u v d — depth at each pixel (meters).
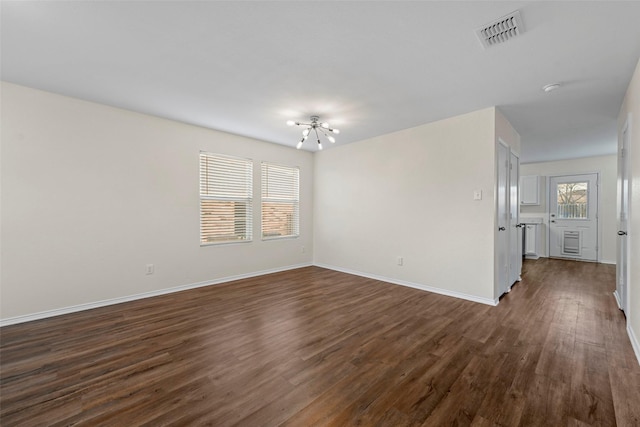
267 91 2.89
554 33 1.91
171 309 3.17
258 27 1.88
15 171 2.78
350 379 1.87
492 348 2.28
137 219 3.54
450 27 1.86
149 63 2.35
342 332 2.59
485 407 1.60
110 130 3.33
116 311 3.11
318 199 5.63
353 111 3.43
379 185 4.52
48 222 2.95
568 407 1.59
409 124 3.93
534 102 3.13
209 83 2.72
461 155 3.55
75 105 3.09
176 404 1.62
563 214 6.37
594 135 4.38
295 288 4.04
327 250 5.45
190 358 2.12
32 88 2.85
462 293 3.56
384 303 3.38
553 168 6.48
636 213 2.30
